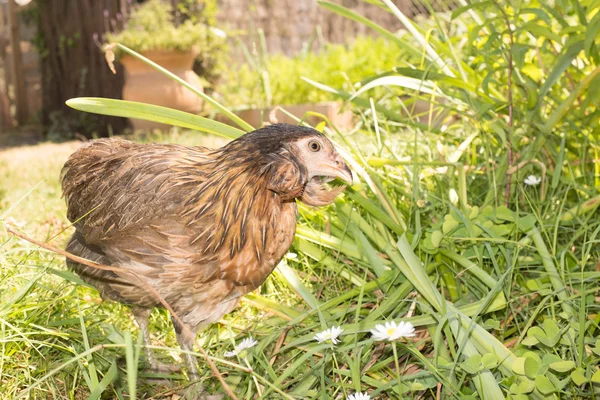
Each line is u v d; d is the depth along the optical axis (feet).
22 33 12.30
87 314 2.73
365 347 2.38
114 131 9.69
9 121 11.73
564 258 2.72
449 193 2.92
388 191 3.15
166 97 8.02
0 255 2.53
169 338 2.78
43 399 2.31
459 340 2.24
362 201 2.81
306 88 8.01
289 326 2.49
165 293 2.34
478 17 3.62
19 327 2.40
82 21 9.84
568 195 3.31
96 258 2.51
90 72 9.87
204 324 2.44
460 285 2.70
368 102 3.35
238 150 2.30
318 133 2.33
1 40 12.16
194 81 8.20
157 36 7.93
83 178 2.61
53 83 10.25
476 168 3.18
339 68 8.14
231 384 2.37
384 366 2.35
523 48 3.12
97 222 2.44
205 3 8.80
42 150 8.21
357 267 2.97
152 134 7.61
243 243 2.28
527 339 2.24
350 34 10.55
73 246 2.64
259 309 2.86
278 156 2.27
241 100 8.18
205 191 2.29
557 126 3.39
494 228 2.66
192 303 2.36
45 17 10.10
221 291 2.35
